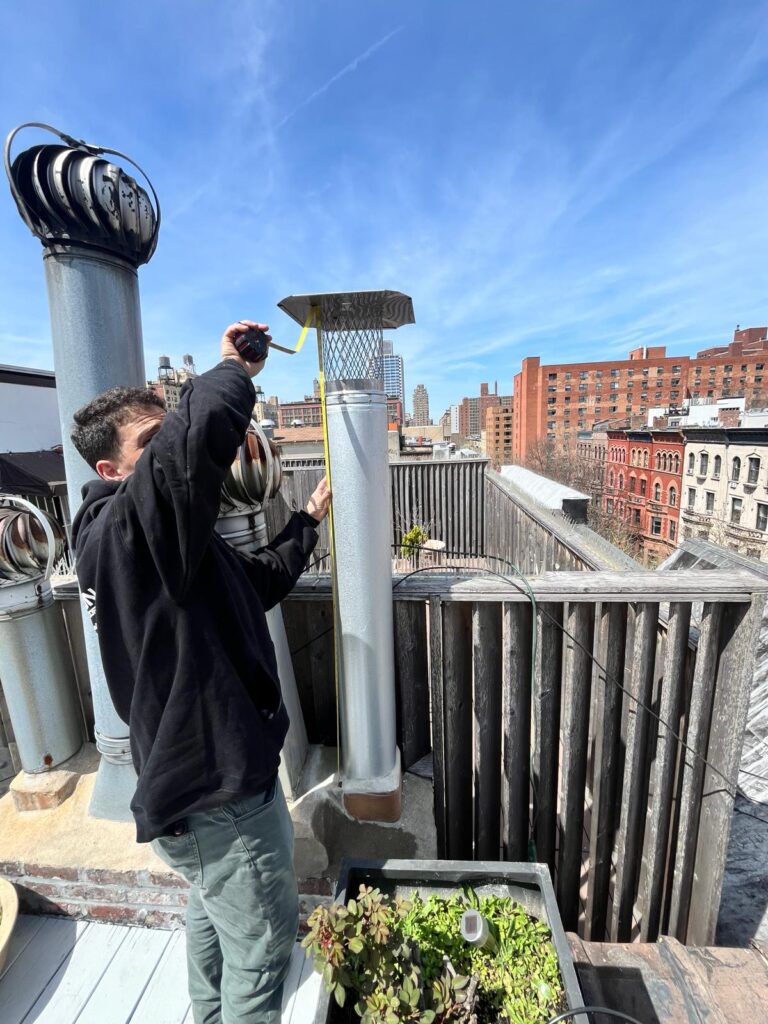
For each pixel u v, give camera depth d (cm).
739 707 167
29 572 181
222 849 107
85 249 152
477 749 188
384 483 158
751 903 209
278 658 172
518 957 123
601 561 294
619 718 187
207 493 88
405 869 138
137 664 100
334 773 185
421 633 192
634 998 153
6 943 151
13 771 216
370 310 147
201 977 131
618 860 198
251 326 114
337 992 102
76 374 158
